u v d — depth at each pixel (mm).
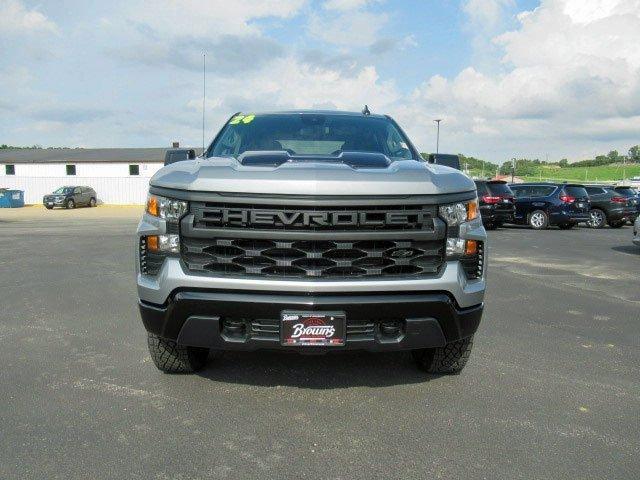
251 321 3012
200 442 2738
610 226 22234
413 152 4234
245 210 2924
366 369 3795
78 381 3529
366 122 4535
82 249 10781
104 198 44156
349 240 2932
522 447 2725
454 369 3635
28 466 2492
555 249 11797
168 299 3051
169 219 3041
